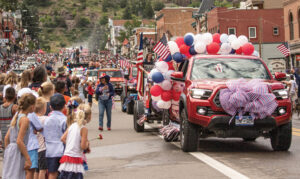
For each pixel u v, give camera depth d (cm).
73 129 715
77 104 776
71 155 708
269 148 1179
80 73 5425
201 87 1079
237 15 6669
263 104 1034
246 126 1043
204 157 1044
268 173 856
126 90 2552
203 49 1263
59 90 983
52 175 759
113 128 1798
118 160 1058
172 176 855
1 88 1273
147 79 1555
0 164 1091
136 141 1375
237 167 921
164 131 1307
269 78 1164
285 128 1086
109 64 7156
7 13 12200
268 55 5712
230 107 1035
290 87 2197
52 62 13438
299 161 975
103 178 867
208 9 7431
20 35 15025
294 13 4844
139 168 947
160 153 1127
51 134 760
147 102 1556
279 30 6631
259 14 6656
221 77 1152
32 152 757
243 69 1174
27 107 738
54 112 770
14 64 8462
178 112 1241
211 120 1045
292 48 4872
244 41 1303
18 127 727
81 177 719
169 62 1355
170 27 11031
